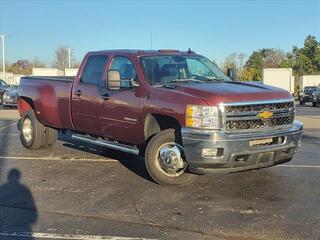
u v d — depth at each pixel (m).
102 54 8.88
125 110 8.05
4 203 6.75
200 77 8.29
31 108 11.22
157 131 7.79
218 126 6.79
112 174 8.49
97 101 8.64
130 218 6.06
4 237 5.43
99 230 5.64
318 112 28.08
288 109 7.46
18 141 12.51
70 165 9.29
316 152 10.62
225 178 8.04
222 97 6.85
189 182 7.46
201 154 6.78
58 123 9.94
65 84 9.60
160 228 5.68
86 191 7.36
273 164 7.37
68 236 5.45
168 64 8.24
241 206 6.50
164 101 7.34
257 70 87.88
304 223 5.79
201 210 6.34
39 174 8.54
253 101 7.01
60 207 6.54
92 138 9.19
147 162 7.51
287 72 47.25
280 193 7.13
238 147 6.76
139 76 7.93
